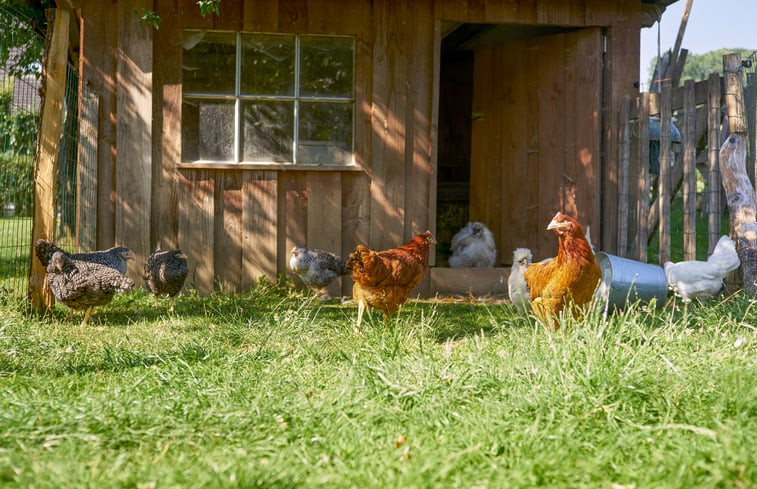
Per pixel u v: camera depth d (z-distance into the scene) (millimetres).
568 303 5648
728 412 3678
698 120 9461
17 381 4520
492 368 4379
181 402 3965
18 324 6199
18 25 10031
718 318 6172
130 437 3486
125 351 5328
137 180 8734
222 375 4629
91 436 3416
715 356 4543
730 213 7891
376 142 9203
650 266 7637
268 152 9141
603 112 9562
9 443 3355
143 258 8773
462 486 2926
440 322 7215
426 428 3645
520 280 7023
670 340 4867
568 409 3707
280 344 5789
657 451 3232
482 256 10180
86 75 8625
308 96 9164
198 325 6859
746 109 8578
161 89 8828
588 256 5613
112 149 8742
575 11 9352
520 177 10242
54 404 3861
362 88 9164
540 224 10000
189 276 8898
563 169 9773
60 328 6613
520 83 10219
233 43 8992
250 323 6391
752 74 8531
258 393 4215
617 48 9406
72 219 10469
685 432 3490
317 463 3191
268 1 8938
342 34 9086
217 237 8992
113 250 7461
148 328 6711
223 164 8922
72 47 11641
